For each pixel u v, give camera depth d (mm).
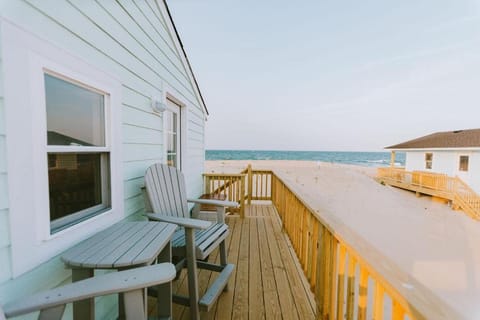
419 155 14430
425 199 11500
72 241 1277
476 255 5539
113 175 1720
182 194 2314
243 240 3264
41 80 1098
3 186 920
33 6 1054
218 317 1711
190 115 4129
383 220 8086
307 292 2037
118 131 1795
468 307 3504
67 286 796
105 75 1634
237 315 1736
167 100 3266
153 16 2494
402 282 780
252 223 4066
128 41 1974
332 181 13875
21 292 978
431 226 7707
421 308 643
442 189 10781
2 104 917
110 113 1692
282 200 3814
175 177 2273
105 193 1685
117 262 980
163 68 2785
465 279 4383
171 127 3461
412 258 5367
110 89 1692
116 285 793
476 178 11367
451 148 11906
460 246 6078
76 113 1394
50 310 777
